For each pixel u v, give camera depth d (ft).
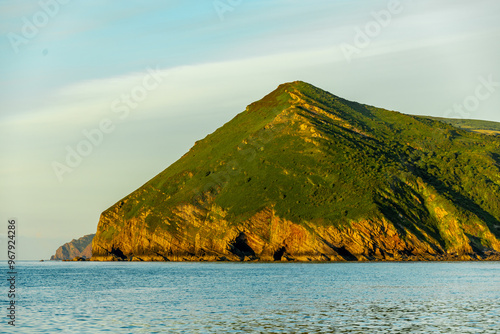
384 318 175.73
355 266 485.56
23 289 302.86
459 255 575.38
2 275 463.83
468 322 167.02
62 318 183.42
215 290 275.18
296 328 159.63
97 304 222.07
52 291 287.48
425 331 153.58
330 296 239.30
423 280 318.86
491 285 284.20
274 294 250.78
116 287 308.60
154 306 212.43
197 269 487.20
